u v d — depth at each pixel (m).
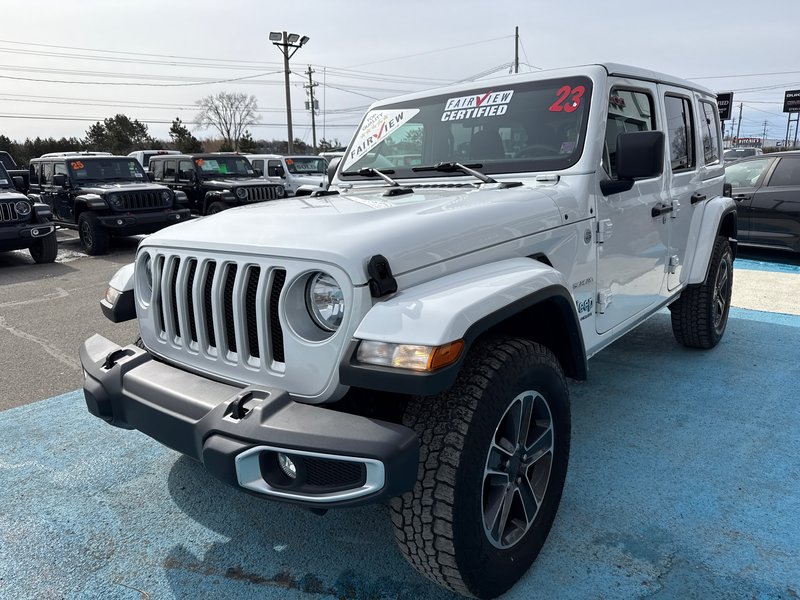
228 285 2.17
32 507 2.82
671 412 3.64
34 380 4.55
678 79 3.93
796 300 6.32
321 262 1.90
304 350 1.94
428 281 2.04
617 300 3.24
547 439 2.31
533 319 2.46
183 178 14.65
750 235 8.82
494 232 2.33
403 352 1.73
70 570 2.39
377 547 2.49
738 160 9.30
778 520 2.57
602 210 2.96
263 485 1.82
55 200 12.44
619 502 2.73
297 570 2.36
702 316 4.45
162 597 2.24
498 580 2.08
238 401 1.90
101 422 3.74
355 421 1.77
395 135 3.54
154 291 2.46
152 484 3.01
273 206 2.66
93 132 59.81
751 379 4.12
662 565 2.31
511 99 3.20
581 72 3.06
